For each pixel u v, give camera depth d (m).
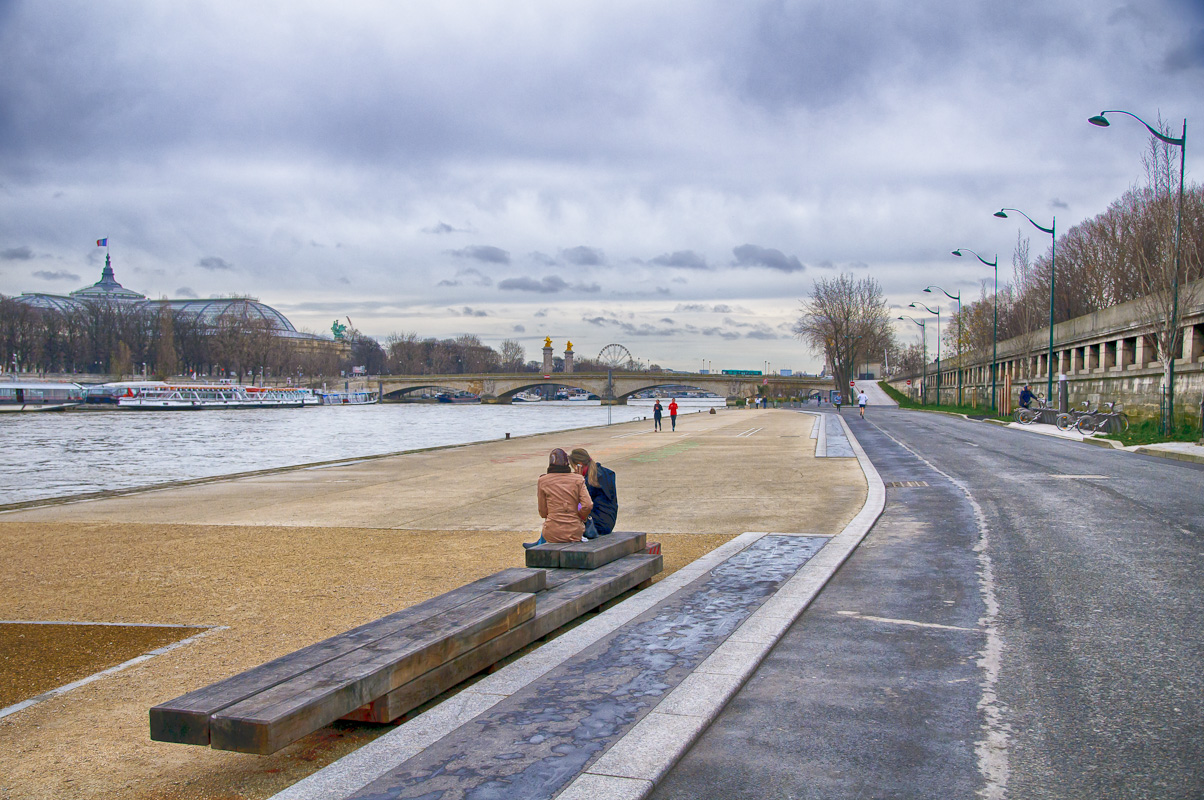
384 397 180.88
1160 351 33.31
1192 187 50.94
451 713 5.00
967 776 4.28
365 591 9.28
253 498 19.38
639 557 8.66
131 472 38.72
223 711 3.99
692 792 4.11
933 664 6.05
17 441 62.66
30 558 11.87
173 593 9.43
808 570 9.12
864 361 134.62
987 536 11.30
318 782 4.11
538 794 3.92
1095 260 66.31
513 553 11.58
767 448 31.94
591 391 154.25
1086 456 24.25
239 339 165.62
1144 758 4.46
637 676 5.64
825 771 4.34
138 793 4.47
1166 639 6.52
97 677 6.52
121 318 169.00
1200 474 18.77
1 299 154.88
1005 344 67.06
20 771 4.82
